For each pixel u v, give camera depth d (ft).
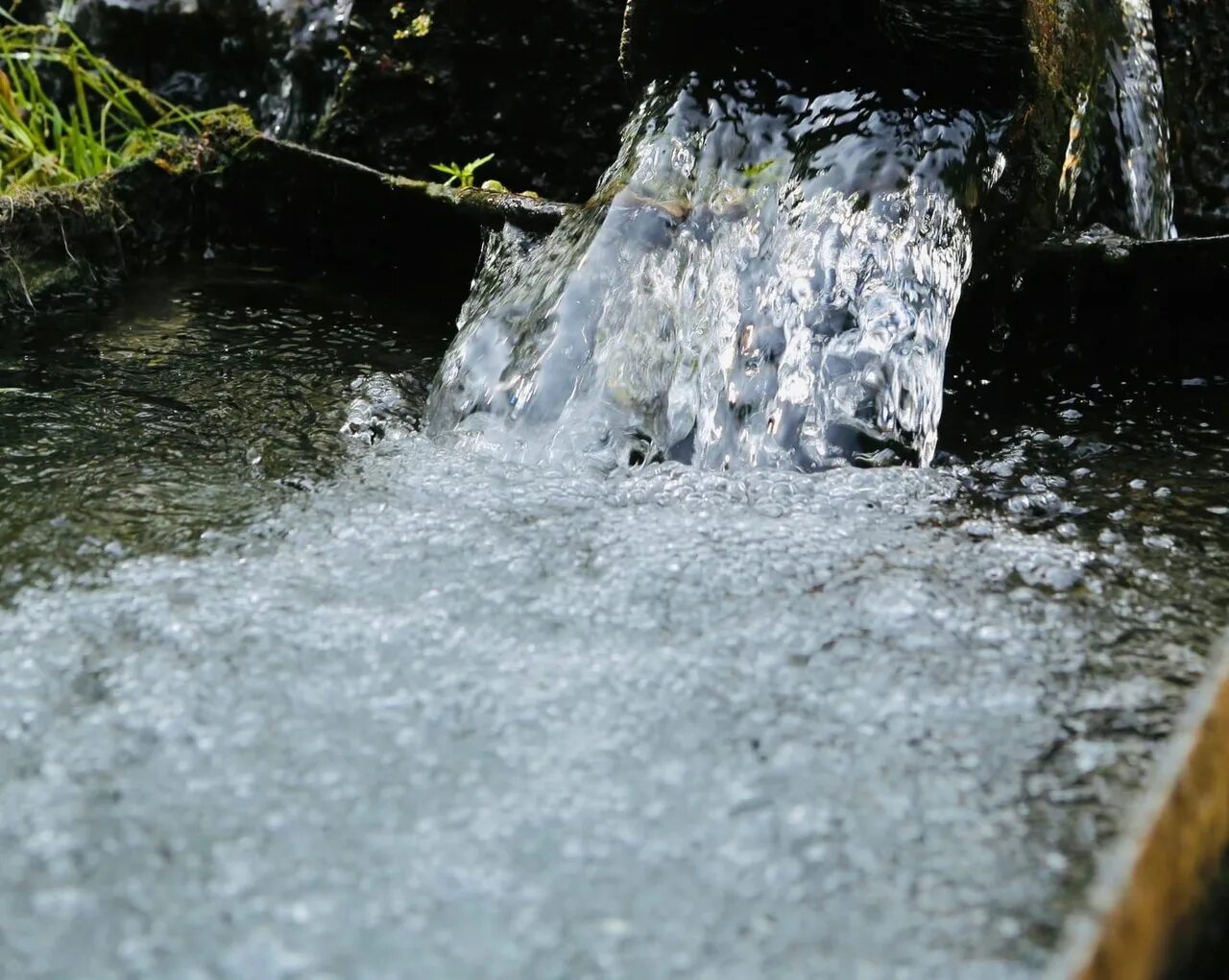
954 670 4.65
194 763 4.13
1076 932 3.07
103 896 3.54
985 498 6.29
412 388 7.85
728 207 7.65
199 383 7.97
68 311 9.41
